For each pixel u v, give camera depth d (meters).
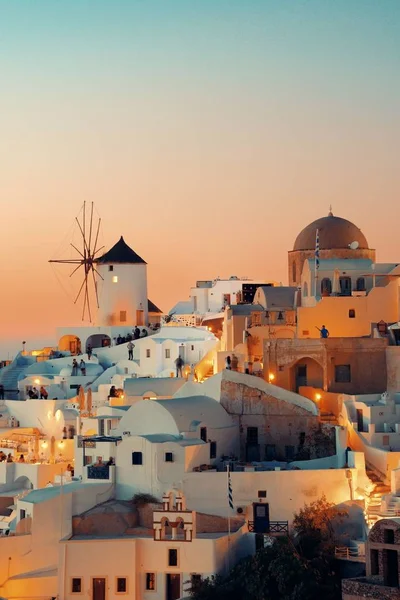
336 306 124.12
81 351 159.12
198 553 96.88
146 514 102.31
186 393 117.75
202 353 140.12
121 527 101.69
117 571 98.19
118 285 163.38
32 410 129.62
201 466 104.06
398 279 122.69
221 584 94.44
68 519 101.88
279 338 120.19
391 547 77.88
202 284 171.62
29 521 100.94
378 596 76.50
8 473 115.88
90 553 98.50
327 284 131.25
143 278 164.38
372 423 107.81
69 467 115.88
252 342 129.25
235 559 98.56
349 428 108.56
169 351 141.25
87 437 109.75
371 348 117.12
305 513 99.69
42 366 151.75
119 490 105.00
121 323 162.88
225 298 164.88
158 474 102.56
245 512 100.56
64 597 98.06
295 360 117.19
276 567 92.75
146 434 107.62
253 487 100.81
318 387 117.44
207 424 108.25
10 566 99.00
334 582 93.81
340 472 101.31
